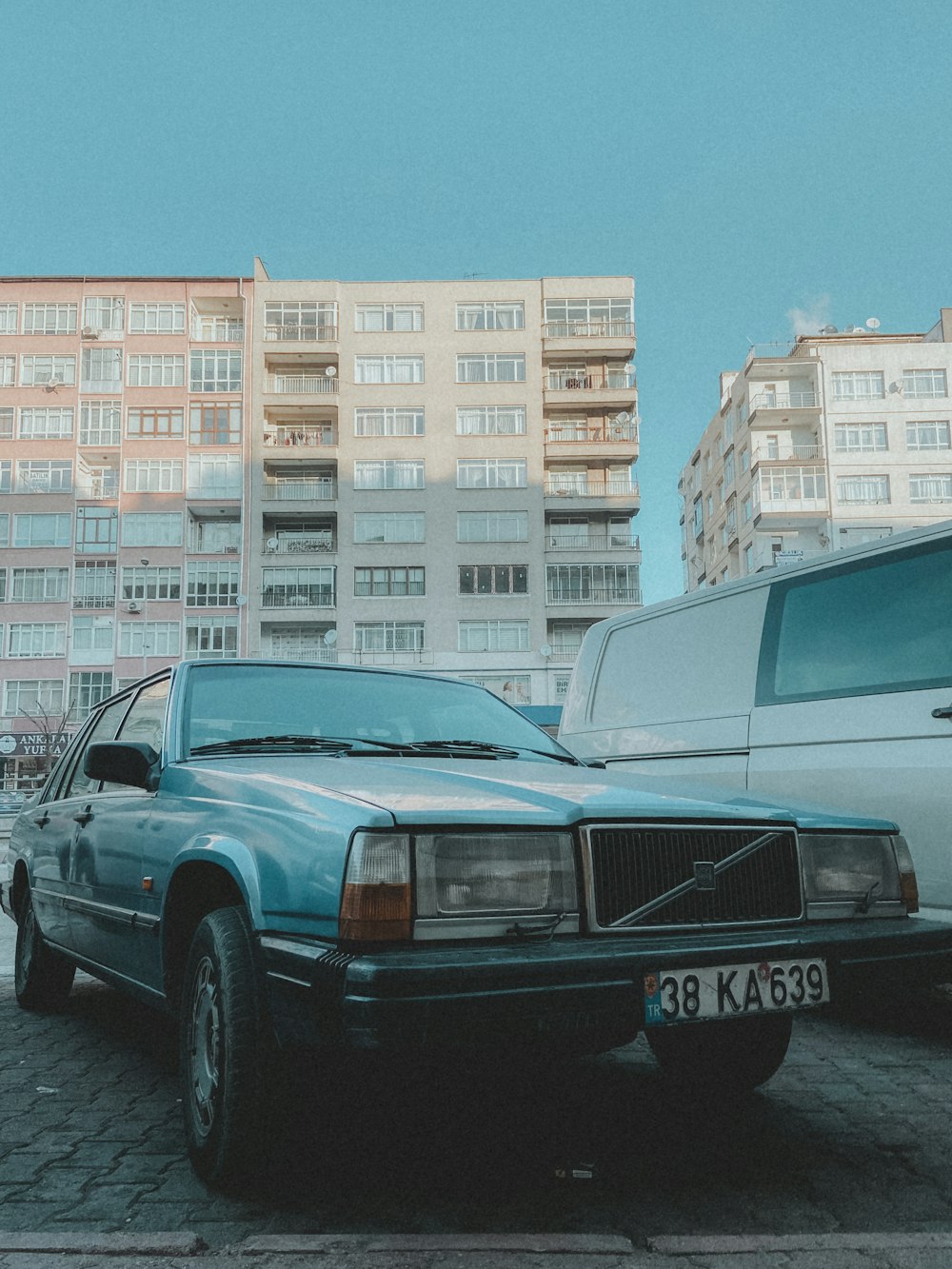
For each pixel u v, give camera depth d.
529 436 53.59
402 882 2.65
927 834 4.52
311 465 54.06
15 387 54.16
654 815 3.01
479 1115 3.68
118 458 53.81
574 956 2.64
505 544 52.56
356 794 2.96
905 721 4.68
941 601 4.75
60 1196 2.98
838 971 3.04
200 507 53.03
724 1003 2.82
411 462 53.44
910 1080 4.11
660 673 6.17
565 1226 2.73
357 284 55.06
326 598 52.16
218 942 3.05
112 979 4.30
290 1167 3.15
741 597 5.78
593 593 52.19
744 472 55.19
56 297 55.09
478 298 55.03
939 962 3.24
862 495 51.94
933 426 52.44
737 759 5.44
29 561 52.78
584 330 54.69
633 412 54.72
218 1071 2.98
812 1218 2.78
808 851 3.28
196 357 54.41
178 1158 3.31
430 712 4.53
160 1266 2.48
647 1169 3.14
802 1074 4.21
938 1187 2.98
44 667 51.84
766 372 53.53
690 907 2.99
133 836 3.93
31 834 5.71
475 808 2.84
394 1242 2.56
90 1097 4.02
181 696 4.18
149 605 52.12
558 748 4.57
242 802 3.28
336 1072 2.93
